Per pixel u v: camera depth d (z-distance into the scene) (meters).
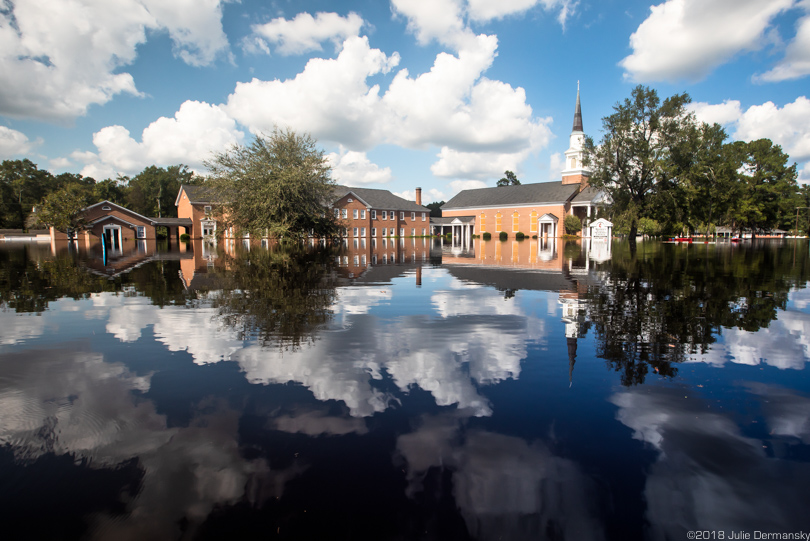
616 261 17.72
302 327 5.78
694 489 2.21
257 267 15.27
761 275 12.04
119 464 2.42
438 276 12.42
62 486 2.23
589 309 7.04
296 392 3.45
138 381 3.72
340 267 15.49
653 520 2.00
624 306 7.32
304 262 17.84
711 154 44.00
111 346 4.84
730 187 44.84
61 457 2.49
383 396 3.37
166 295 8.73
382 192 69.62
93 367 4.10
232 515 2.02
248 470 2.36
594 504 2.09
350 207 59.22
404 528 1.94
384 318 6.36
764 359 4.32
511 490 2.19
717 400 3.29
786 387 3.56
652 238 53.88
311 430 2.80
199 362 4.23
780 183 51.12
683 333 5.40
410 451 2.54
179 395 3.39
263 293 8.99
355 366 4.10
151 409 3.14
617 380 3.72
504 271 13.83
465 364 4.16
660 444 2.62
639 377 3.79
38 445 2.63
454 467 2.38
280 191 28.27
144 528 1.94
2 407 3.17
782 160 51.22
